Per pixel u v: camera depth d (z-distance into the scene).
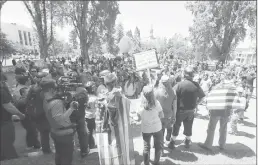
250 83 8.80
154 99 3.17
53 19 26.12
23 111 3.89
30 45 75.31
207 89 7.66
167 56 29.47
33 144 4.18
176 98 3.74
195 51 25.11
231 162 3.67
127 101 3.08
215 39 21.88
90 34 30.06
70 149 2.82
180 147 4.30
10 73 19.98
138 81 8.23
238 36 20.31
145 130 3.23
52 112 2.58
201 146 4.27
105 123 3.06
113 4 28.78
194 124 5.86
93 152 4.01
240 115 6.02
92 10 28.34
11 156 3.24
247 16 18.02
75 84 3.40
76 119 3.43
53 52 47.88
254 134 5.02
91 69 11.41
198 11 21.11
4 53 26.84
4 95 2.91
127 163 3.08
